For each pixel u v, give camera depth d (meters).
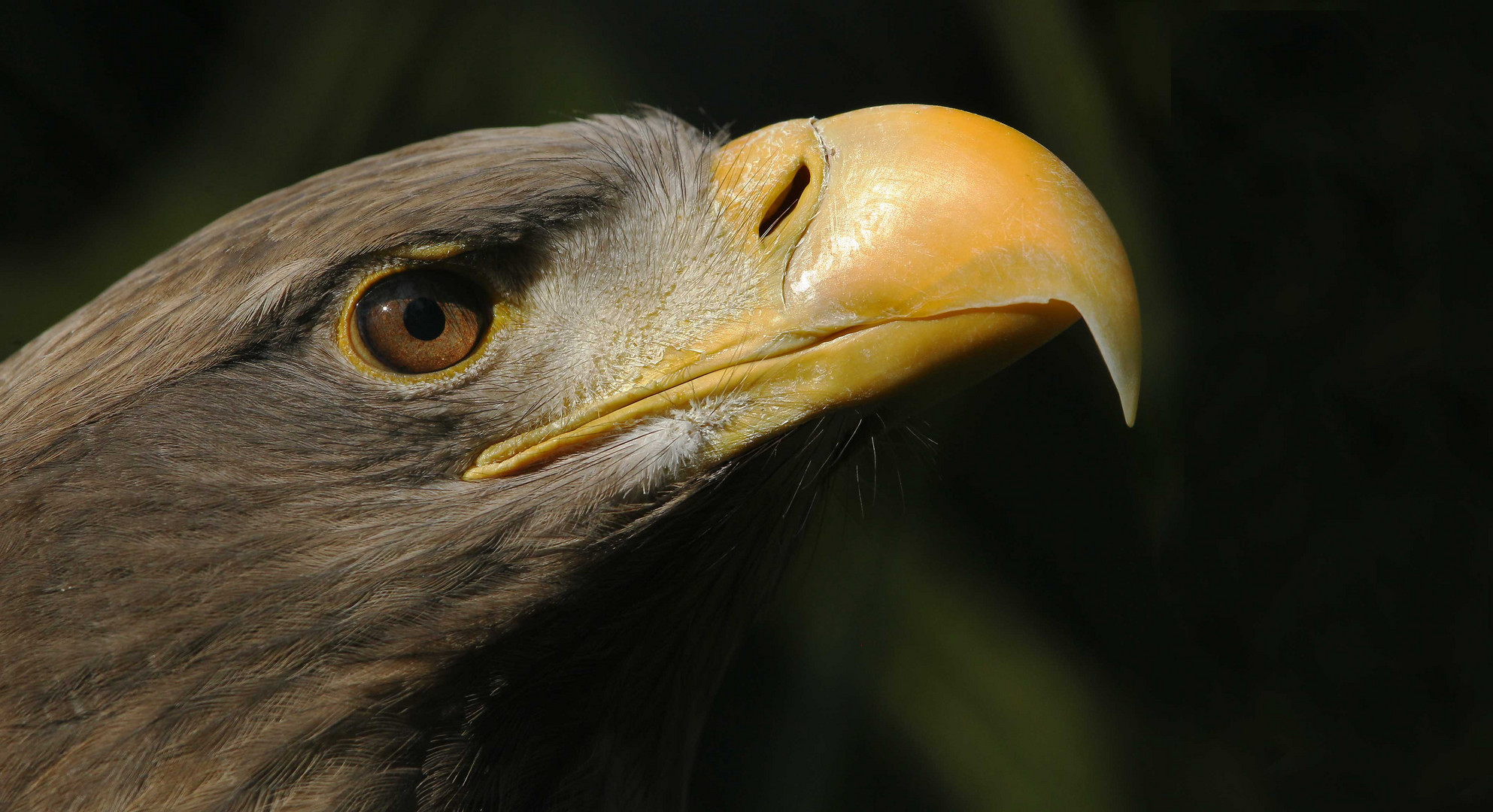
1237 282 8.55
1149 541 7.76
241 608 3.80
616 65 7.53
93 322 4.10
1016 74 7.45
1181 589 7.98
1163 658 7.79
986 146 4.12
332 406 3.90
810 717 7.13
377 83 7.36
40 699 3.71
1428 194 8.34
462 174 4.05
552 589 4.02
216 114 7.51
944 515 7.44
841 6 7.84
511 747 4.23
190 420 3.85
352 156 7.38
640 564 4.16
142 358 3.88
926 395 4.08
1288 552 8.55
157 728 3.73
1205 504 8.29
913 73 7.88
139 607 3.75
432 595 3.89
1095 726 7.27
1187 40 8.44
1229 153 8.63
